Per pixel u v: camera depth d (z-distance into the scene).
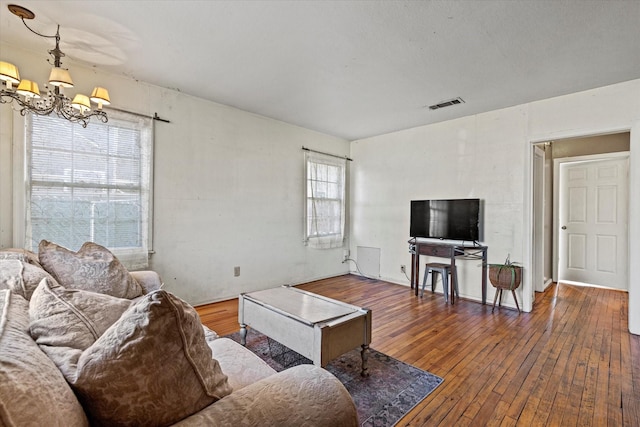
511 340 2.73
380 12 2.05
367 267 5.38
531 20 2.11
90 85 2.88
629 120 2.99
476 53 2.55
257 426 0.79
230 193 3.95
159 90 3.32
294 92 3.44
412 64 2.76
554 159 5.06
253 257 4.21
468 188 4.13
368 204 5.39
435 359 2.38
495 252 3.88
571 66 2.74
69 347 0.88
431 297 4.14
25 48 2.55
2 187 2.50
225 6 2.01
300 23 2.18
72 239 2.82
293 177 4.70
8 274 1.58
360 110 3.98
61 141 2.75
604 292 4.44
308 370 1.05
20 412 0.53
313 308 2.25
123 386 0.72
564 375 2.15
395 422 1.67
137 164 3.18
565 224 5.15
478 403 1.84
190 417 0.79
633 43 2.36
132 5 2.01
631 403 1.84
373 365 2.28
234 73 2.98
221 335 2.80
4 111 2.50
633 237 2.93
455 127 4.27
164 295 0.79
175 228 3.46
